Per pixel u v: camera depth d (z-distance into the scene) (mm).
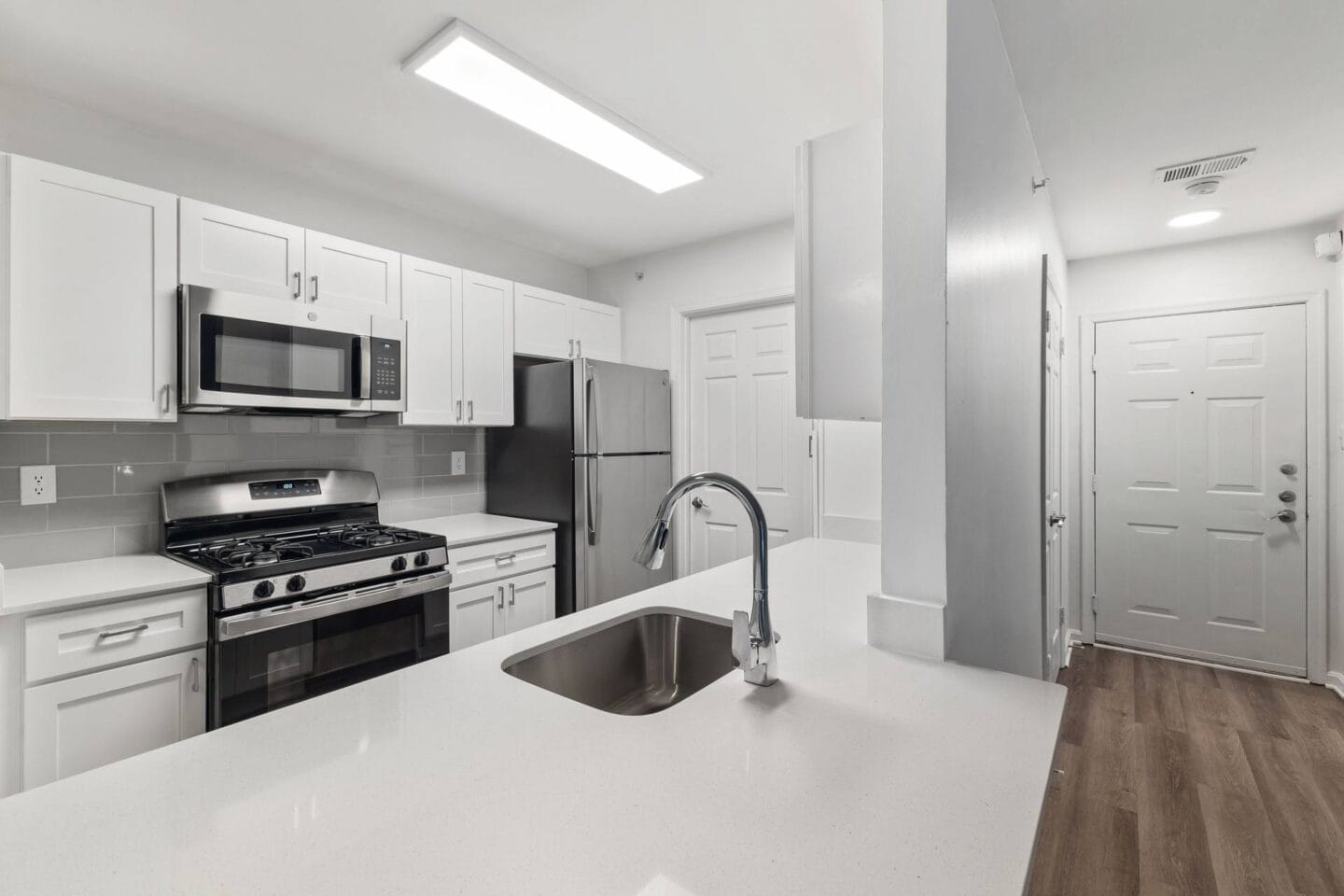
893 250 1152
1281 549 3053
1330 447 2932
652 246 3580
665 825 621
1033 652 2248
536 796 672
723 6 1624
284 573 1922
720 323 3477
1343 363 2861
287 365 2215
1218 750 2346
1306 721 2562
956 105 1160
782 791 687
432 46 1736
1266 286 3082
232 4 1597
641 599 1523
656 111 2137
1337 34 1606
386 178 2641
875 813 646
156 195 1965
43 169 1744
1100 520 3533
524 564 2850
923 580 1137
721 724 851
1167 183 2533
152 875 540
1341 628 2848
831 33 1735
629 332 3807
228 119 2156
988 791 689
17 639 1525
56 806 645
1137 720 2607
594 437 3012
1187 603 3297
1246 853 1790
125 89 1977
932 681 1004
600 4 1615
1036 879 1708
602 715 880
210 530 2287
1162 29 1596
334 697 939
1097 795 2082
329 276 2414
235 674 1829
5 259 1677
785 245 3164
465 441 3295
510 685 986
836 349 1351
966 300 1246
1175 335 3318
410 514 3037
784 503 3215
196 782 696
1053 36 1629
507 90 1967
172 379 1994
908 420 1145
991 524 1496
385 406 2510
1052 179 2502
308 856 569
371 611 2154
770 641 988
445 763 743
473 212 3043
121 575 1823
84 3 1587
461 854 573
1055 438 2928
